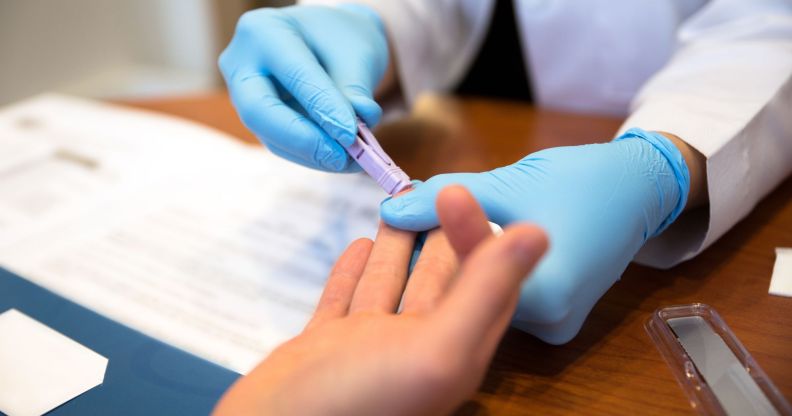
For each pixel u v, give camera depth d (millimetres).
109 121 653
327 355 334
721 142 438
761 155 458
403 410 324
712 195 432
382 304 377
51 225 518
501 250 318
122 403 385
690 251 437
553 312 381
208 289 451
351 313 378
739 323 399
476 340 323
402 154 566
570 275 382
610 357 390
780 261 431
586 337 402
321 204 517
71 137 628
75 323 432
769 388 362
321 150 454
